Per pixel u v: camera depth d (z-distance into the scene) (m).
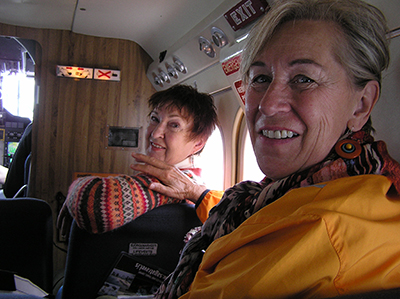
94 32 2.95
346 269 0.48
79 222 1.23
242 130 1.93
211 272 0.64
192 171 1.63
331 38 0.68
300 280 0.47
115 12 2.41
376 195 0.54
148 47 2.98
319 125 0.69
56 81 3.00
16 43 4.27
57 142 3.02
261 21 0.79
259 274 0.48
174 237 1.36
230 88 1.99
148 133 1.64
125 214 1.24
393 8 0.95
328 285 0.48
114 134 3.11
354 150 0.65
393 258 0.52
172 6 2.06
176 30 2.34
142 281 1.37
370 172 0.61
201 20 2.00
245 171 1.93
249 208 0.73
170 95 1.55
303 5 0.71
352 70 0.69
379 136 1.03
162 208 1.35
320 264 0.47
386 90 1.00
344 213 0.50
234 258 0.57
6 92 5.98
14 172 3.44
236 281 0.50
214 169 2.26
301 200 0.57
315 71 0.68
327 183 0.58
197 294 0.57
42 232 1.78
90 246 1.29
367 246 0.49
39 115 2.98
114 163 3.11
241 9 1.57
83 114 3.05
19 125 6.46
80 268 1.29
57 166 3.02
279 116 0.71
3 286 1.01
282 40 0.72
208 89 2.26
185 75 2.48
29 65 5.06
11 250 1.73
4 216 1.73
